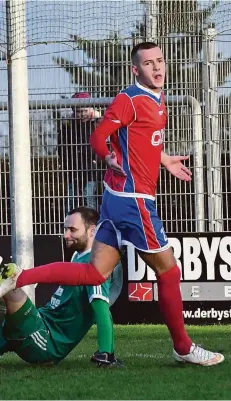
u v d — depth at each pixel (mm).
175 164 20859
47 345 19953
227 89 34469
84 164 35219
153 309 34094
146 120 19109
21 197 33906
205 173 34594
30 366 20547
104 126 18984
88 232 20734
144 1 34312
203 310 33938
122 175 19047
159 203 34812
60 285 19547
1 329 19641
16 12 33625
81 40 34500
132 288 34188
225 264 33938
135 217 19094
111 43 34688
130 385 17406
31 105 35281
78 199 35281
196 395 16266
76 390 16938
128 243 19266
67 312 20094
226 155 34500
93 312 20047
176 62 34562
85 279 19047
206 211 34562
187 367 19969
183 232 34406
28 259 33875
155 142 19312
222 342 26609
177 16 34312
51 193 35375
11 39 33781
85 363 21031
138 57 19312
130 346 25719
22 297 19203
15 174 33906
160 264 19453
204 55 34500
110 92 34969
